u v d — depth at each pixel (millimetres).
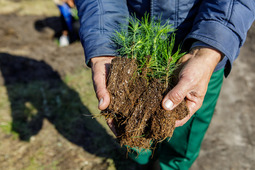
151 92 1313
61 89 3859
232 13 1292
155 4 1521
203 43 1303
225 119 3139
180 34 1585
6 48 5285
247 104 3367
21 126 3131
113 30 1520
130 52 1473
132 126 1300
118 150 2785
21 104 3527
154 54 1433
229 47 1278
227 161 2590
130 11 1671
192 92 1312
